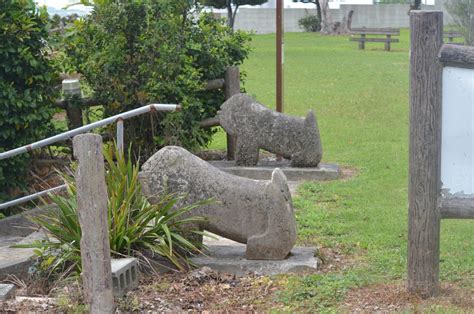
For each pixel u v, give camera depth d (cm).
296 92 2098
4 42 977
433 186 593
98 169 561
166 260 709
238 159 1177
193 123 1218
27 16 1001
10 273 718
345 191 1046
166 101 1184
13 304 601
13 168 996
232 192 710
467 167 587
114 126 1174
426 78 581
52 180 1075
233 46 1371
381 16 6022
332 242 800
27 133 1003
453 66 579
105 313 568
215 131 1317
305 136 1145
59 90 1148
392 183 1089
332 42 4144
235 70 1290
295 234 715
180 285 659
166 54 1165
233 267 701
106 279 568
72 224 684
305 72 2577
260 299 629
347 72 2566
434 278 608
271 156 1314
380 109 1797
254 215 705
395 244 787
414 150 593
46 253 712
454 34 1492
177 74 1178
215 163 1212
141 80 1179
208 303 621
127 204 683
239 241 717
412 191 599
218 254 732
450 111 585
